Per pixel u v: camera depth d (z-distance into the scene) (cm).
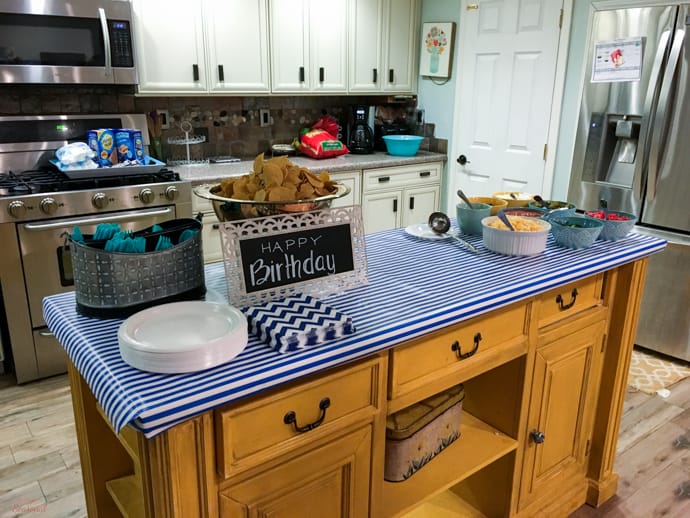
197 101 369
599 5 304
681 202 288
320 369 108
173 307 119
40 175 291
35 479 210
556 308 166
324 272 138
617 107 303
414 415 153
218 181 313
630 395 275
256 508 111
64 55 279
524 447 171
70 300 137
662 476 219
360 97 446
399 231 205
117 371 101
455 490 188
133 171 291
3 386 274
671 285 299
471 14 386
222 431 99
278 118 408
